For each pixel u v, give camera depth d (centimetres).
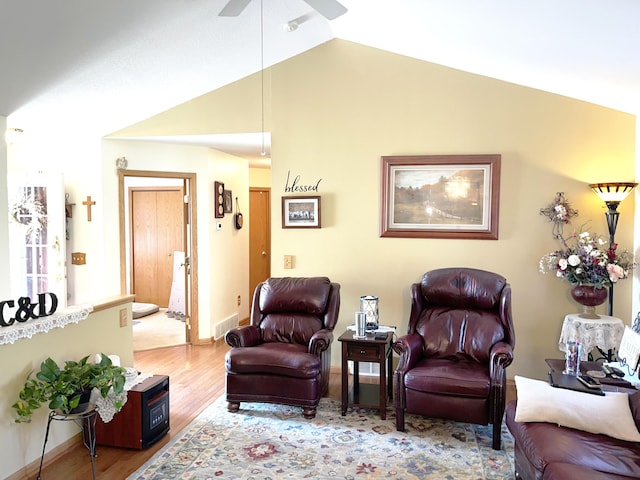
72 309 310
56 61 325
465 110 437
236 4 270
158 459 298
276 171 476
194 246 561
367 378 455
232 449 312
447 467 290
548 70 367
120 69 372
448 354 370
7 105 366
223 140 512
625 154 411
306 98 466
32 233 504
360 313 373
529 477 235
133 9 296
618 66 312
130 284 775
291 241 476
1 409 260
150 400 317
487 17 304
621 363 321
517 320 435
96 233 518
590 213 418
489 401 313
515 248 432
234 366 364
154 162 536
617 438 232
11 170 524
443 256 446
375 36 425
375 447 315
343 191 462
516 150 429
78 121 453
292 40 431
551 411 247
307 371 355
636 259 406
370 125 455
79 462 294
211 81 461
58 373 266
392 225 454
